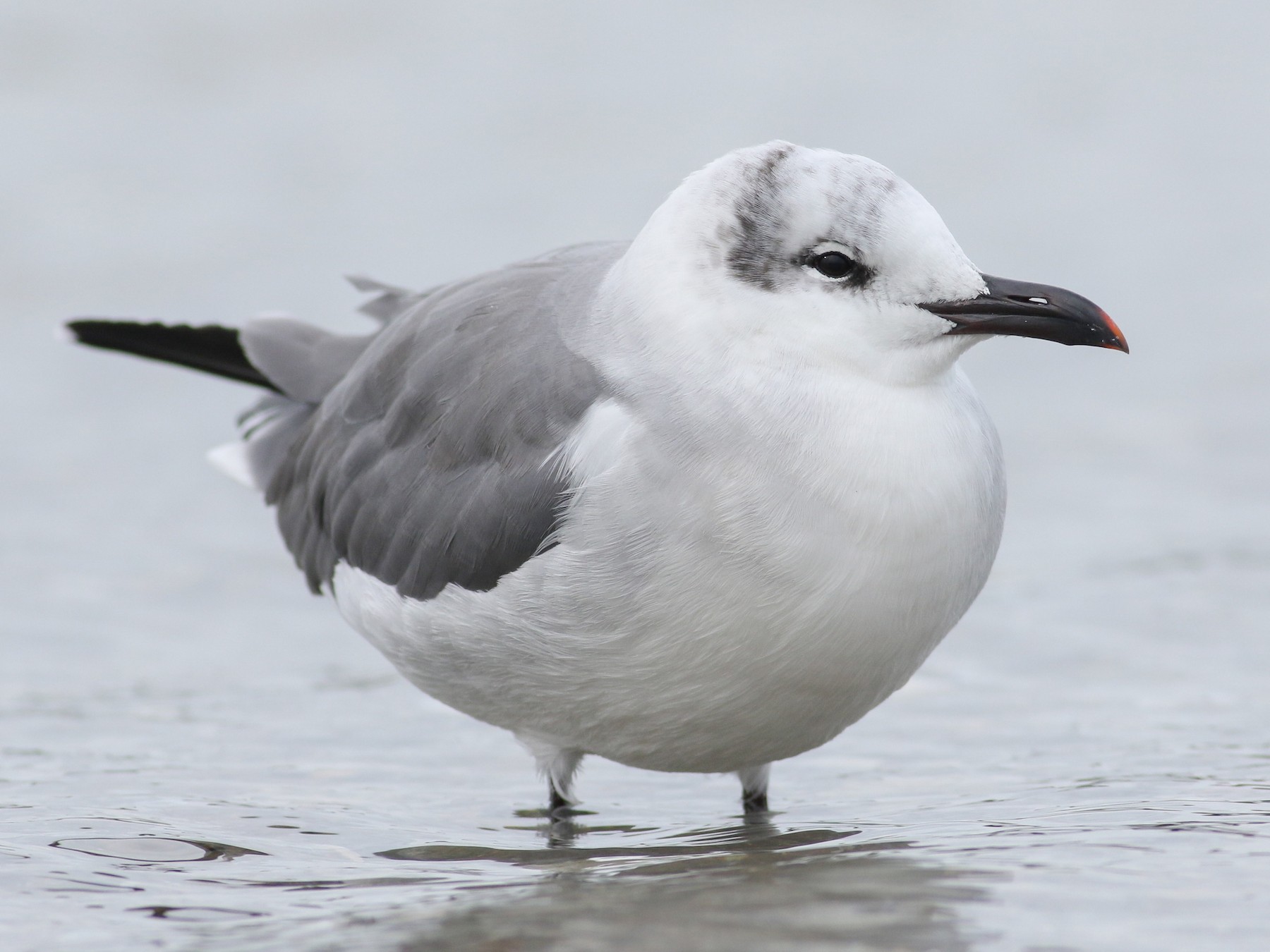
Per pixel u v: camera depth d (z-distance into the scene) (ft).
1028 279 78.79
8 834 29.94
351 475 35.55
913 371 29.76
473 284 35.70
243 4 108.99
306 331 42.22
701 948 22.20
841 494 29.01
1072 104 102.53
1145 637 43.52
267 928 24.41
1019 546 52.54
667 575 29.66
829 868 26.05
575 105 99.09
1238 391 66.85
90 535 55.06
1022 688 40.24
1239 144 97.25
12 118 95.45
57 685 42.65
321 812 32.27
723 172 30.53
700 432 29.50
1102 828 27.76
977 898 23.89
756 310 29.78
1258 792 30.22
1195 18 115.65
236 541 55.31
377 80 102.47
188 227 83.10
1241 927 22.27
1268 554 50.08
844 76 104.58
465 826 31.76
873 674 30.55
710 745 32.24
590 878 26.71
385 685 43.27
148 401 68.23
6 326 73.00
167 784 34.04
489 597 31.73
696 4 115.34
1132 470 59.77
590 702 31.96
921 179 91.40
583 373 31.22
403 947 23.07
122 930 24.56
